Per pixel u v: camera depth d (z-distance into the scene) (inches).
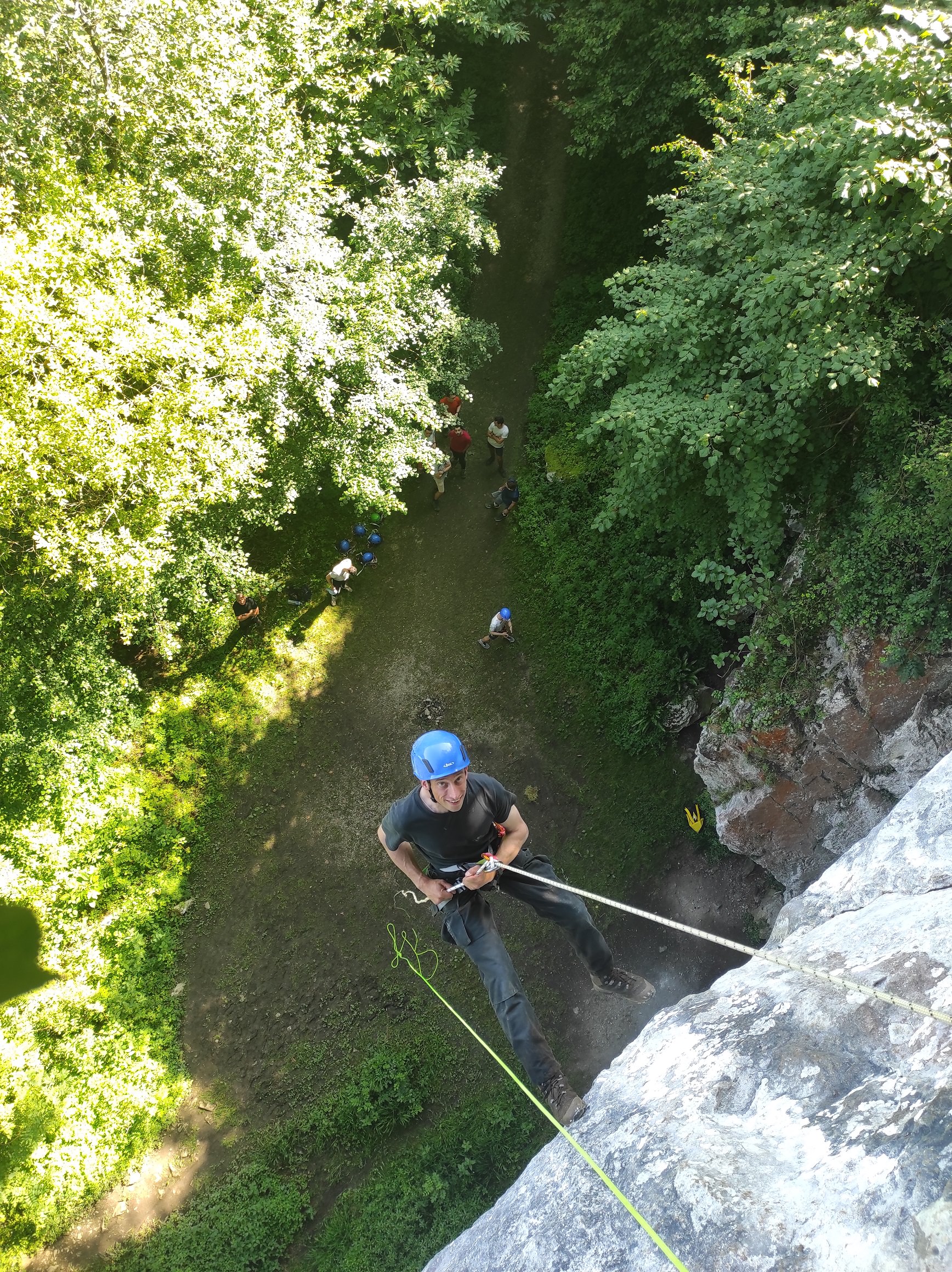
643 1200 142.3
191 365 411.5
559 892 233.8
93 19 412.2
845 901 210.5
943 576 393.1
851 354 346.9
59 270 375.6
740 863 598.2
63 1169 502.6
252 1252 497.0
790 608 451.8
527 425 740.7
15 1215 497.4
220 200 455.5
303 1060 550.9
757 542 408.8
